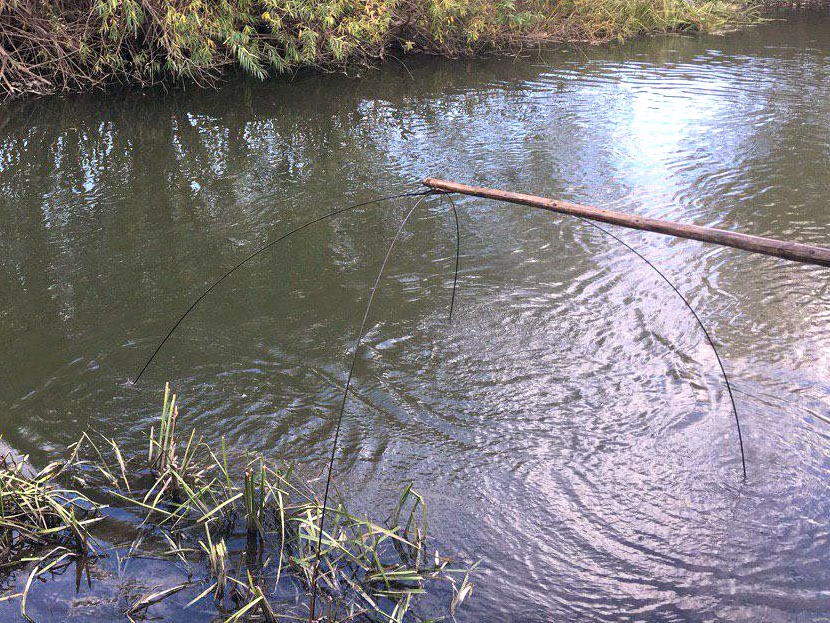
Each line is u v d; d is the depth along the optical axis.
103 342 4.46
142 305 4.88
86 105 9.32
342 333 4.57
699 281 5.12
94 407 3.89
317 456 3.54
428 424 3.77
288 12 10.67
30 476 3.37
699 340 4.41
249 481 2.98
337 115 9.10
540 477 3.40
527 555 2.98
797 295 4.91
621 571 2.91
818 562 2.93
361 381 4.11
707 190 6.76
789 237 5.79
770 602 2.77
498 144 8.07
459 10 11.99
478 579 2.87
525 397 3.96
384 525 3.12
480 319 4.71
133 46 10.41
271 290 5.08
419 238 5.88
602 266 5.38
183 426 3.76
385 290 5.08
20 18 9.70
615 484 3.35
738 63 11.57
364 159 7.61
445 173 7.25
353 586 2.80
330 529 3.07
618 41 13.48
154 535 3.07
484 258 5.54
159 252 5.62
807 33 13.98
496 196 3.04
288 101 9.69
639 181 7.01
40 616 2.68
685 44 13.21
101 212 6.29
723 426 3.68
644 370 4.15
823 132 8.28
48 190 6.69
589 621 2.70
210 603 2.74
